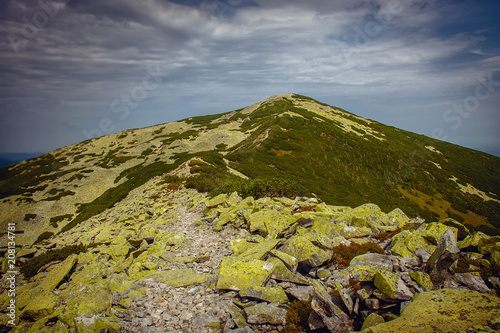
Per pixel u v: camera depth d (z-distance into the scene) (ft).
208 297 26.30
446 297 18.88
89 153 305.94
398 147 272.51
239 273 27.37
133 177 201.98
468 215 191.01
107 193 176.35
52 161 293.02
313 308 21.34
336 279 24.25
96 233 59.88
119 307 24.80
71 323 21.63
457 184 231.91
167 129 363.35
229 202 60.44
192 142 276.21
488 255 23.40
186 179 113.50
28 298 27.96
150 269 34.63
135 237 51.01
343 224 36.19
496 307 17.02
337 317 20.49
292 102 382.83
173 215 65.77
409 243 27.71
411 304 19.02
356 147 239.30
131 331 21.75
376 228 35.47
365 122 347.15
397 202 181.47
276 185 71.05
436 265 22.93
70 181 223.71
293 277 26.45
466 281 21.11
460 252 24.73
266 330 21.63
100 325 21.44
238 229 47.29
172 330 22.00
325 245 29.73
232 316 23.04
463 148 333.42
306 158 198.18
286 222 39.73
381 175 212.43
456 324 16.35
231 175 129.08
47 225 167.73
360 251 29.14
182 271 32.37
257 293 24.76
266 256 30.89
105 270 33.27
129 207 95.86
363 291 22.09
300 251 29.32
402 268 24.23
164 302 25.72
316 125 262.26
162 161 222.89
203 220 56.03
